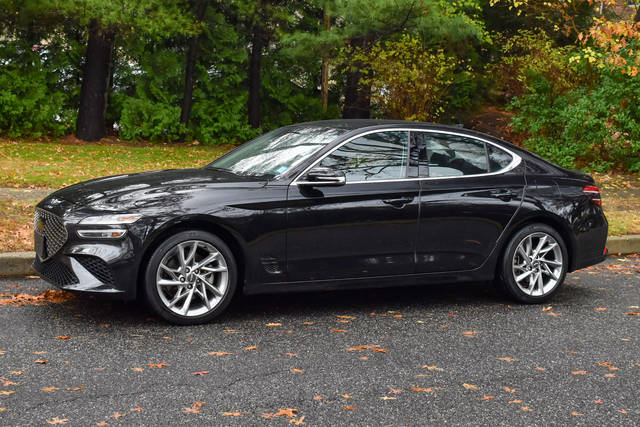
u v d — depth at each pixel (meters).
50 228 5.29
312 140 5.91
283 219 5.43
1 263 6.64
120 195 5.27
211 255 5.29
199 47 22.59
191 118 22.66
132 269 5.05
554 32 25.38
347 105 23.36
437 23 17.45
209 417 3.60
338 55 19.45
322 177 5.38
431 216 5.88
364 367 4.46
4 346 4.61
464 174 6.11
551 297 6.48
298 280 5.55
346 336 5.14
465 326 5.52
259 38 22.83
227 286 5.36
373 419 3.65
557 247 6.38
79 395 3.84
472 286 7.03
